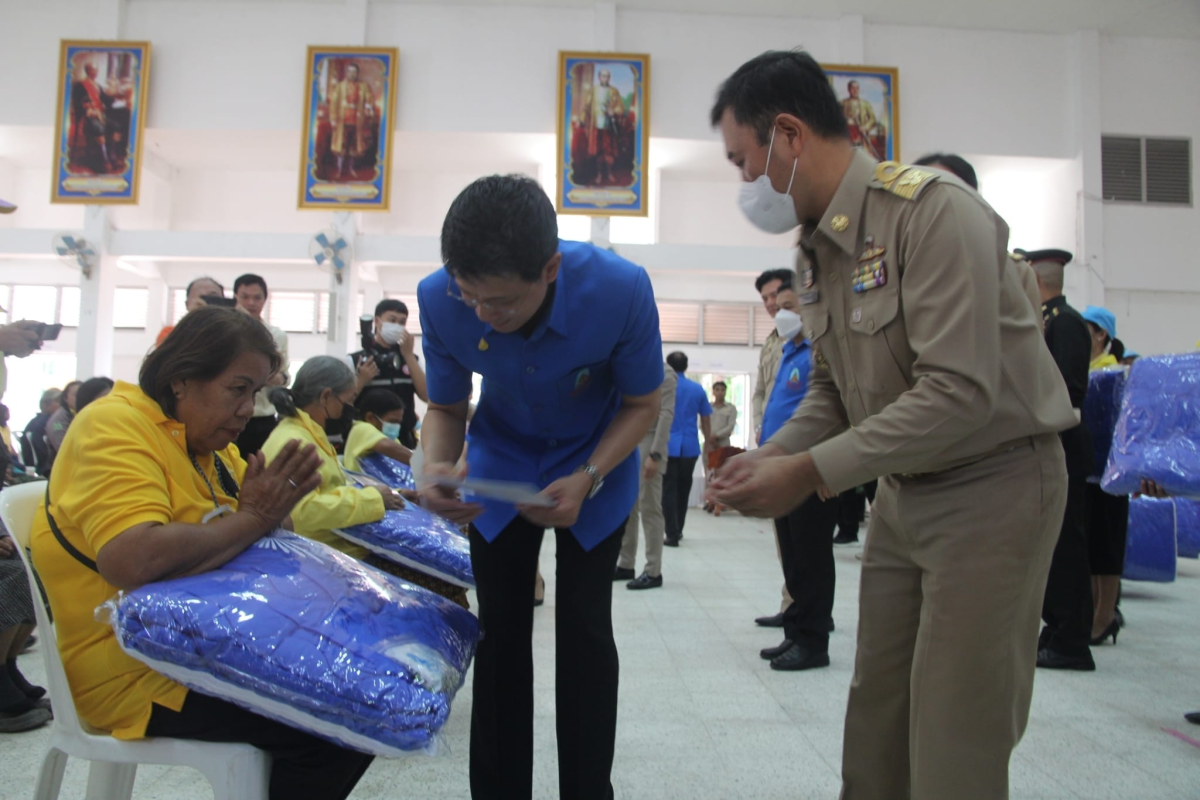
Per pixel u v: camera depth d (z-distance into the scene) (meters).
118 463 1.21
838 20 10.99
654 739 2.34
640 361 1.55
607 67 10.52
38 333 3.01
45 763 1.25
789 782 2.05
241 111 10.60
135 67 10.49
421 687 1.11
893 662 1.40
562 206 10.41
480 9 10.76
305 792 1.22
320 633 1.12
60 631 1.24
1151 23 11.08
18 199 12.13
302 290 12.12
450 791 1.99
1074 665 3.10
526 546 1.62
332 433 3.34
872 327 1.25
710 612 4.14
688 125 10.77
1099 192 11.04
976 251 1.14
